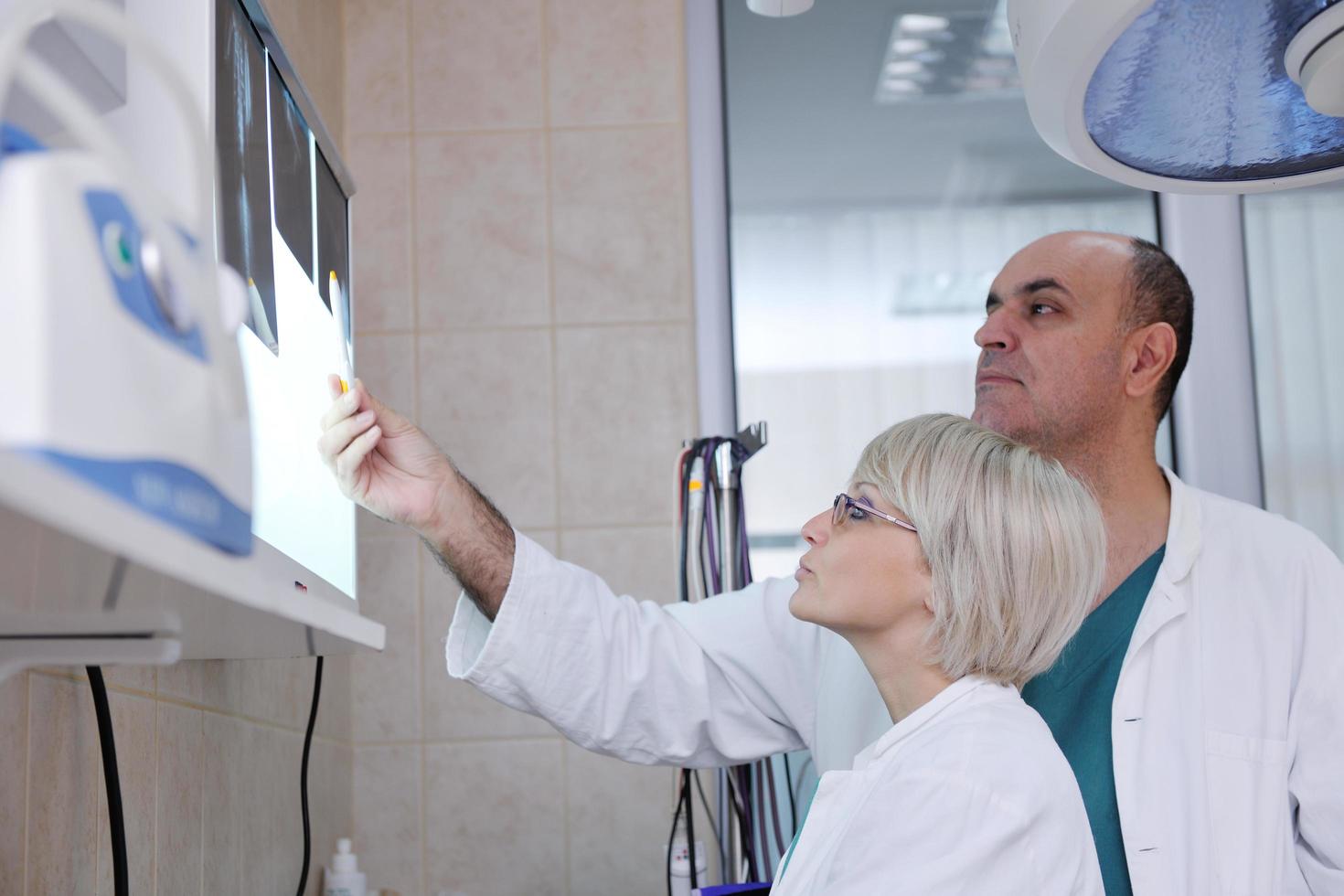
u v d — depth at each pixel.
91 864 1.24
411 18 2.68
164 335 0.58
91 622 0.77
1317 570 1.78
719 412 2.59
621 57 2.68
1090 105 1.21
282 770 1.98
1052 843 1.15
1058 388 2.17
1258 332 2.58
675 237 2.63
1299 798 1.69
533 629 1.60
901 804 1.15
